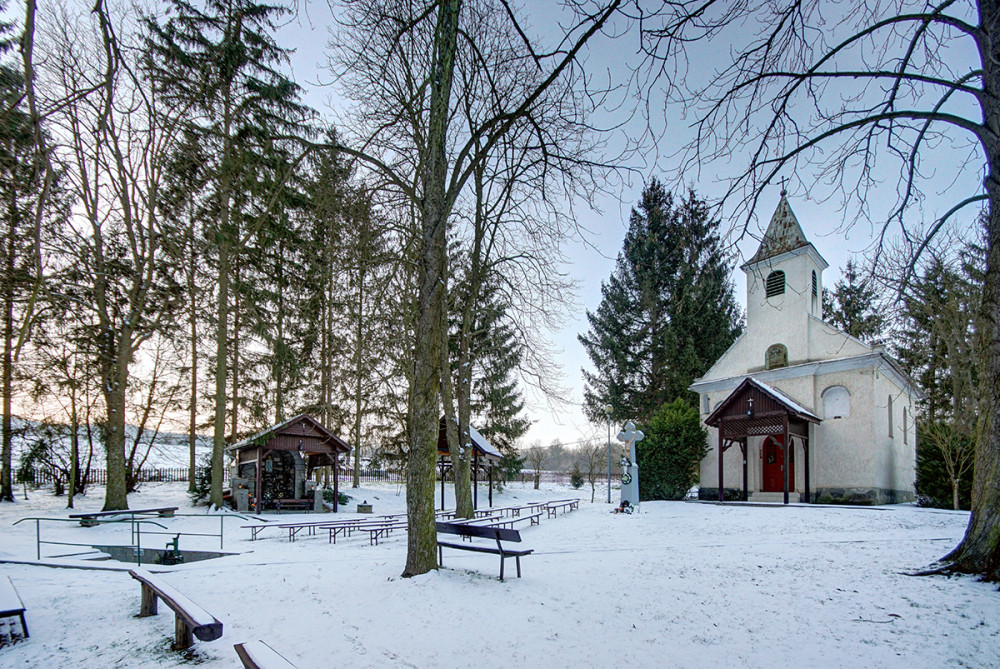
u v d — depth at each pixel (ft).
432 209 27.61
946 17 19.40
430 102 30.50
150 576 22.07
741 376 90.07
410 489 26.30
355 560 32.83
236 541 48.21
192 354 89.35
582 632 18.35
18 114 17.62
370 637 18.19
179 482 121.60
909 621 18.92
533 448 154.51
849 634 17.89
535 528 56.29
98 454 122.01
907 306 34.35
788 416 73.41
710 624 19.06
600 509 75.61
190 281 55.83
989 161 24.17
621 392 127.95
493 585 24.25
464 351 60.70
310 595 23.65
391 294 41.91
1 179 33.91
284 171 30.58
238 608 22.18
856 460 75.66
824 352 80.89
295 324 84.58
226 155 36.76
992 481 24.67
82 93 15.19
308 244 39.60
